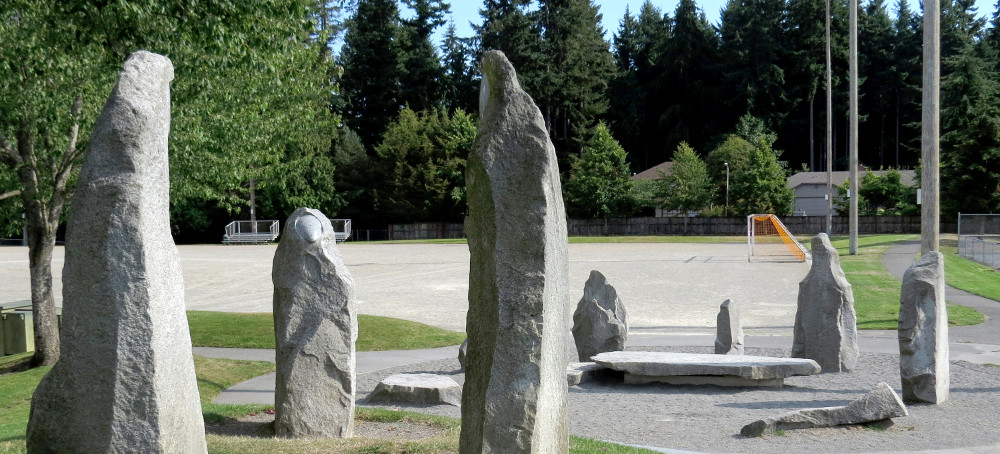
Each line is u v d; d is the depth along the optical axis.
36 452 5.89
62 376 5.86
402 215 87.69
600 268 44.00
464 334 23.86
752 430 11.67
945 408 13.44
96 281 5.82
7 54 16.08
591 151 87.50
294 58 21.69
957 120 78.62
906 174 93.38
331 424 10.88
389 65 93.44
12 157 18.33
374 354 20.66
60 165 19.08
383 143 88.50
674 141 108.38
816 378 16.67
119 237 5.84
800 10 108.19
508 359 6.33
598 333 18.12
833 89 108.69
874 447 10.88
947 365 14.40
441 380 14.95
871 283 33.16
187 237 86.44
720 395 15.10
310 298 11.02
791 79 110.44
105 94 17.36
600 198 86.19
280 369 10.95
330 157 87.31
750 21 106.94
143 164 5.95
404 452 9.14
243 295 35.16
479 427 6.40
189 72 17.50
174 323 6.18
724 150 87.06
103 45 16.59
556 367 6.79
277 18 17.05
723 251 57.38
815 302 17.42
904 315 14.05
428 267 47.03
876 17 115.38
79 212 5.82
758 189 82.94
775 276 39.12
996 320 24.16
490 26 92.94
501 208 6.40
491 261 6.45
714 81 112.25
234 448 9.39
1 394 16.33
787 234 56.19
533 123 6.50
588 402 14.52
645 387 16.00
